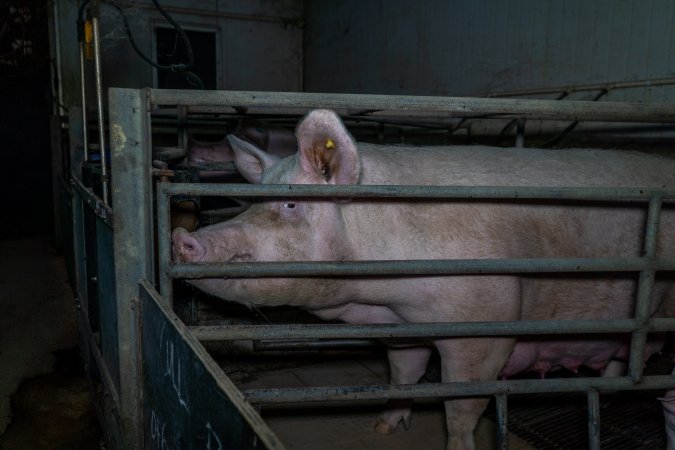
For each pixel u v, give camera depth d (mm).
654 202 1845
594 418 1951
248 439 934
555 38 5266
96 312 2666
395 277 2162
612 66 4773
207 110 2900
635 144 4684
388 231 2178
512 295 2201
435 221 2201
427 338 2283
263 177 2232
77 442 2900
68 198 4551
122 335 1792
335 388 1759
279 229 2018
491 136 6051
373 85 8094
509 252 2219
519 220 2279
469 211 2232
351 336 1769
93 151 3791
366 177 2182
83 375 3672
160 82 8641
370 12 7992
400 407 2777
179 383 1321
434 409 3029
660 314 2623
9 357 3924
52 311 4809
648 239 1872
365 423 2889
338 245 2088
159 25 8539
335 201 1998
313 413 2988
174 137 7434
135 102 1680
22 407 3275
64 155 6773
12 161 7676
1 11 7320
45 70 7711
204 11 8883
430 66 6918
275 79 9688
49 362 3879
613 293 2459
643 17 4508
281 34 9617
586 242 2385
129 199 1724
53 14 7648
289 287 2082
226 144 5465
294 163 2084
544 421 2973
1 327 4453
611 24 4754
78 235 3406
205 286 2078
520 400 3199
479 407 2256
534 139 5594
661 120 1980
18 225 7832
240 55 9305
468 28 6281
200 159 5410
